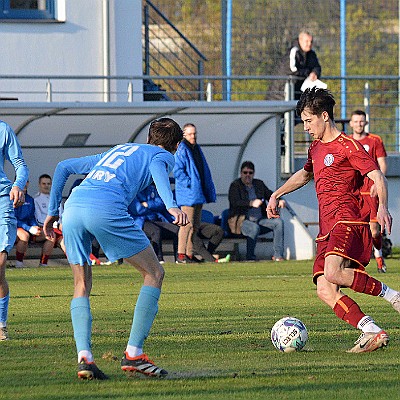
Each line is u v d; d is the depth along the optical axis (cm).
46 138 6375
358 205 2408
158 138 2058
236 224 6275
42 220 5994
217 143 6750
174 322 3025
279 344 2356
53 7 7569
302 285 4462
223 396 1772
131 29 7619
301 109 2420
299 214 7031
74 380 1936
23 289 4350
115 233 1956
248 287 4359
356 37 9088
